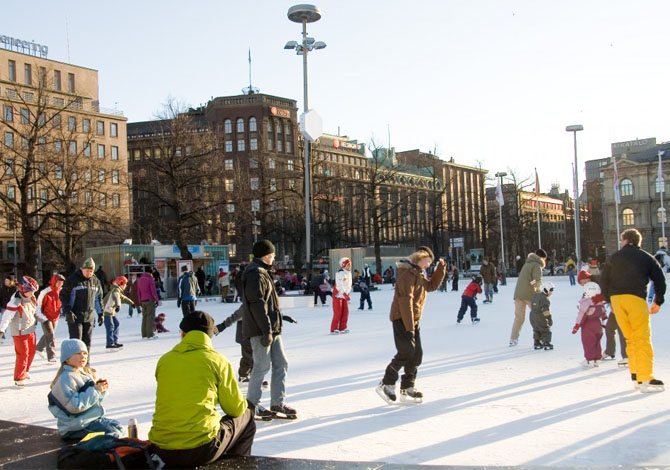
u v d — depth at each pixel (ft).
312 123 95.50
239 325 30.19
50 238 124.88
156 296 54.34
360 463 14.53
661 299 24.63
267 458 15.28
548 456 16.69
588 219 378.53
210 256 133.49
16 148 115.34
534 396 24.35
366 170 176.45
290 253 259.60
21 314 31.76
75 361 18.34
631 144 444.14
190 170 129.59
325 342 45.39
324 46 94.63
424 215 317.22
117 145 266.98
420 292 24.52
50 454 16.43
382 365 33.71
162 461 14.88
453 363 33.22
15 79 239.50
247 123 288.10
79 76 262.06
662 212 234.79
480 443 18.20
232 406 15.85
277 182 153.89
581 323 31.09
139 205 157.69
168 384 15.03
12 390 30.66
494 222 230.48
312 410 23.47
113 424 18.51
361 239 240.53
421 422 21.03
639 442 17.58
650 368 24.41
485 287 83.76
